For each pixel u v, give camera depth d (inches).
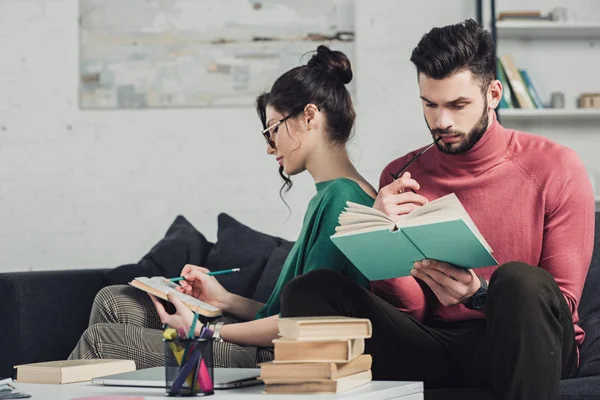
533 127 179.3
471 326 82.4
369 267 74.1
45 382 71.0
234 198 172.9
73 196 174.1
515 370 64.2
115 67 174.1
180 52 173.2
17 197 174.6
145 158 173.9
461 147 82.6
